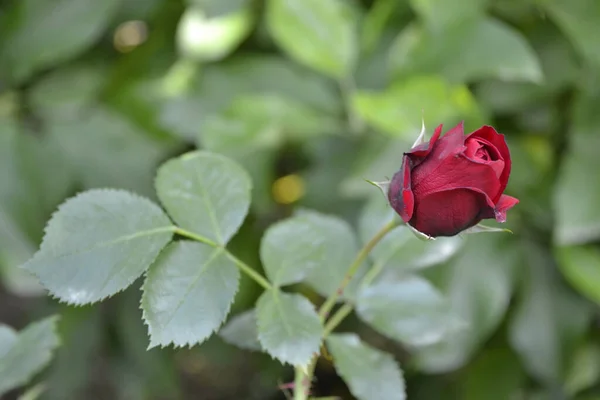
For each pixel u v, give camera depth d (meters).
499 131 0.85
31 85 0.85
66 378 0.92
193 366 1.23
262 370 1.04
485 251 0.77
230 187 0.59
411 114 0.74
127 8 0.86
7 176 0.77
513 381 0.86
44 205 0.78
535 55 0.81
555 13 0.77
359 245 0.68
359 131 0.83
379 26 0.84
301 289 0.91
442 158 0.56
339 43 0.79
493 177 0.55
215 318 0.57
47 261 0.57
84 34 0.80
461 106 0.74
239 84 0.85
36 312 0.94
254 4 0.87
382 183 0.58
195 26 0.84
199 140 0.78
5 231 0.76
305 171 0.93
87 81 0.86
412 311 0.62
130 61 0.87
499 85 0.81
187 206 0.59
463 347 0.76
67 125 0.82
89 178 0.81
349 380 0.60
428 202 0.56
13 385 0.62
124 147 0.82
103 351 1.00
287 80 0.85
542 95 0.80
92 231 0.57
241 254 0.87
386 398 0.60
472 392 0.86
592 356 0.86
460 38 0.77
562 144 0.84
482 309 0.76
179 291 0.57
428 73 0.77
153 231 0.58
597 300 0.75
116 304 0.94
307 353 0.57
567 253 0.77
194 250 0.58
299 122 0.78
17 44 0.80
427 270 0.76
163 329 0.56
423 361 0.76
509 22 0.85
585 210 0.75
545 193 0.80
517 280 0.80
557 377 0.79
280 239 0.60
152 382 0.98
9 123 0.79
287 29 0.78
